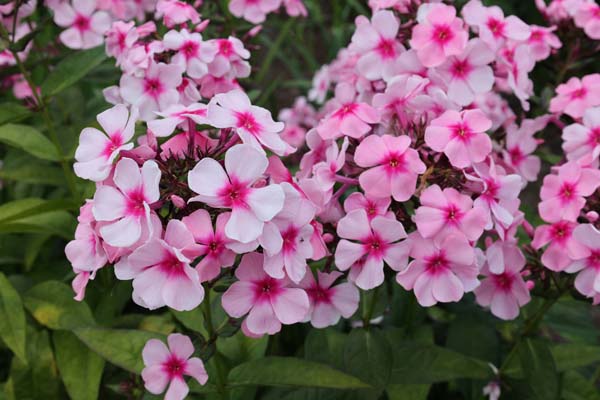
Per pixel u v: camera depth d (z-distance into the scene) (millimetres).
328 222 391
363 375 407
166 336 409
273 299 353
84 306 481
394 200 383
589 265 390
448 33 420
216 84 452
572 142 443
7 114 485
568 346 478
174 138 363
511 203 384
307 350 436
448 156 367
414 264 363
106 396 502
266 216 326
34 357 495
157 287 331
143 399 398
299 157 678
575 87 469
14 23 480
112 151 353
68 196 567
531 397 464
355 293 378
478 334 478
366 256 369
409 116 406
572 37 552
